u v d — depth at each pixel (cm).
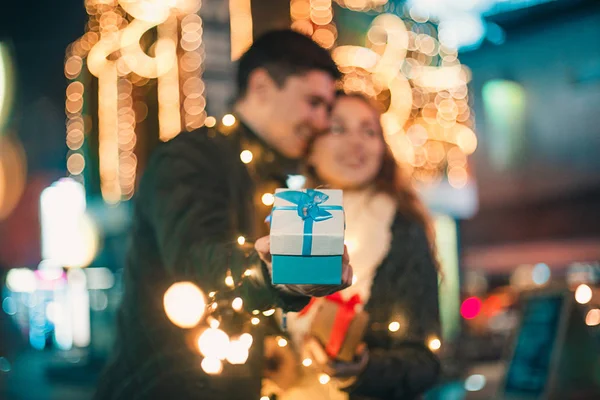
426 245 354
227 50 997
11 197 1866
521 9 1916
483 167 2109
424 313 343
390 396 321
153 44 1059
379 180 355
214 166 298
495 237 2133
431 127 1317
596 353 579
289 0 803
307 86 316
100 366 1376
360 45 1100
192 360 294
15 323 1695
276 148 321
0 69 1397
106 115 1219
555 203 2042
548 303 600
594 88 1962
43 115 1825
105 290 1551
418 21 1366
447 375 1038
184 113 1019
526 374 595
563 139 2031
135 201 308
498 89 2047
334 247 216
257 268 240
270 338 316
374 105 359
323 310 305
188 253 278
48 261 1653
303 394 318
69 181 1620
